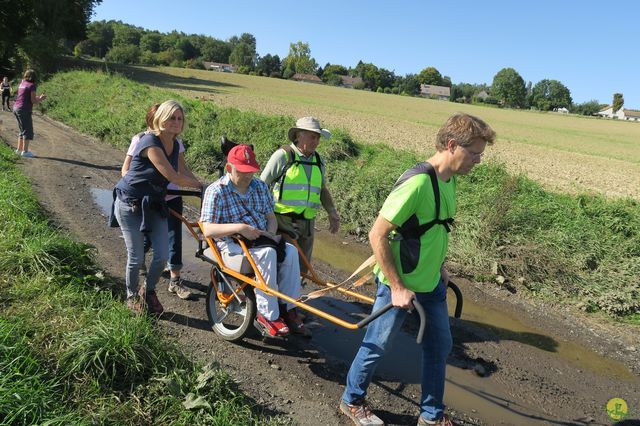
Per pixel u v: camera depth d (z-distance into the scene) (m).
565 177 15.50
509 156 21.20
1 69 37.59
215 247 4.39
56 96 21.72
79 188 9.34
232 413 3.24
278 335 4.11
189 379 3.48
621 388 4.44
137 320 3.89
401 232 3.01
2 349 3.12
